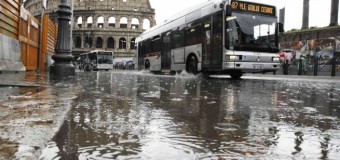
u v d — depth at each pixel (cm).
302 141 214
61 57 1071
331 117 330
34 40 1689
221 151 181
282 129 256
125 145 186
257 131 245
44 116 267
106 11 8988
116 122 262
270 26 1337
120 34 9000
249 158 168
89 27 9069
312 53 3594
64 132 216
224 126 262
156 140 202
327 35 3456
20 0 1263
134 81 988
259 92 650
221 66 1288
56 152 164
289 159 170
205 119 295
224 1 1288
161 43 1942
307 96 579
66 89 558
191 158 164
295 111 370
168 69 1822
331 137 229
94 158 157
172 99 467
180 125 259
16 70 1201
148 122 268
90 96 477
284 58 3591
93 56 4875
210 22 1380
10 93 470
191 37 1551
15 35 1243
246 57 1278
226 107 389
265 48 1313
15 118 256
